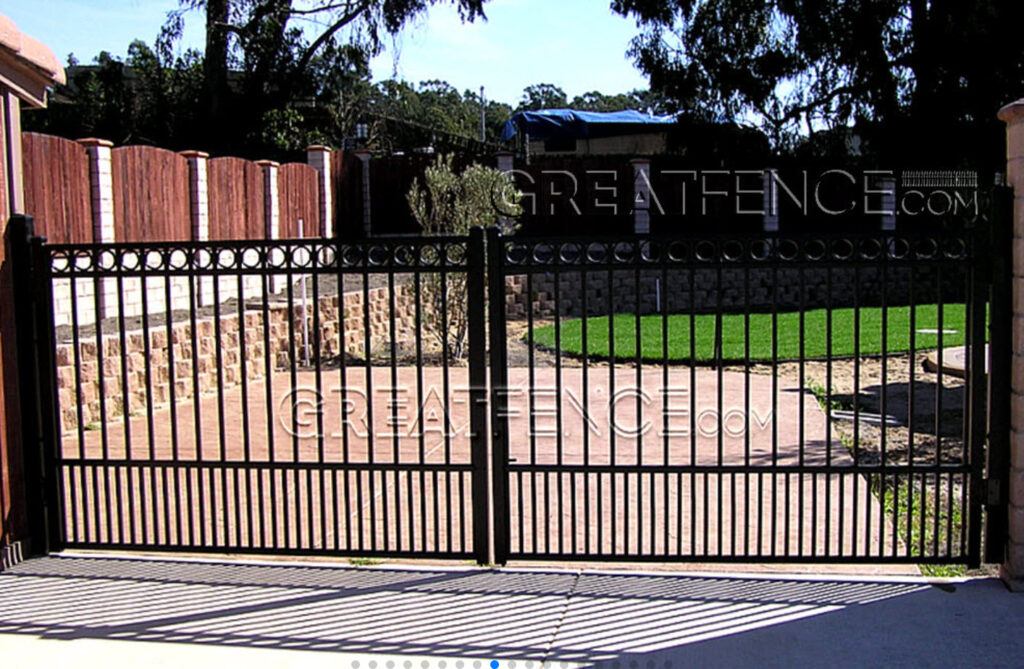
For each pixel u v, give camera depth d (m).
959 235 4.65
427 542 5.62
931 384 10.73
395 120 36.72
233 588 4.73
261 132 29.73
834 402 9.71
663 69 23.03
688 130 23.31
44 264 5.18
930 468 4.79
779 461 7.29
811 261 4.70
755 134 23.28
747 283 4.79
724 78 22.66
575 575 4.87
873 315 17.22
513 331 15.83
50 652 3.99
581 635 4.11
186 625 4.26
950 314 17.03
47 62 5.22
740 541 5.47
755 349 13.09
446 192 14.42
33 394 5.23
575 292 18.19
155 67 30.20
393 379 4.95
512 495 6.64
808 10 21.59
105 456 5.21
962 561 4.81
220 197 13.86
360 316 14.63
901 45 21.67
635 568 5.00
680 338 14.32
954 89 20.75
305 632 4.17
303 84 29.58
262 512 5.11
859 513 5.98
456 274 13.88
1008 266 4.59
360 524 5.00
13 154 5.17
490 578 4.84
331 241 4.90
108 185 11.20
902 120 21.61
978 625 4.14
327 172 18.06
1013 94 20.27
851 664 3.79
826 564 4.92
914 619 4.22
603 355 13.00
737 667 3.78
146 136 29.45
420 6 28.48
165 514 5.18
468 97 79.50
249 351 11.84
